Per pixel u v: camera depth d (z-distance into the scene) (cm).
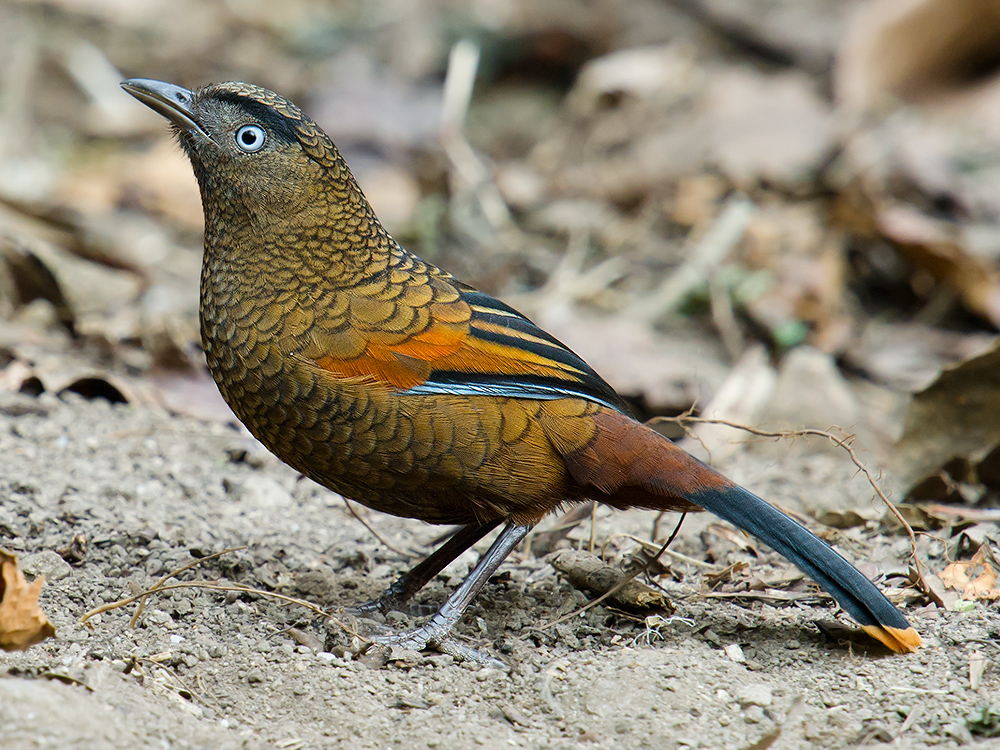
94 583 830
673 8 2189
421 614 876
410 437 787
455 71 1900
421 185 1820
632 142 1917
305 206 807
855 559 948
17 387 1181
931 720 697
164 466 1069
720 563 956
